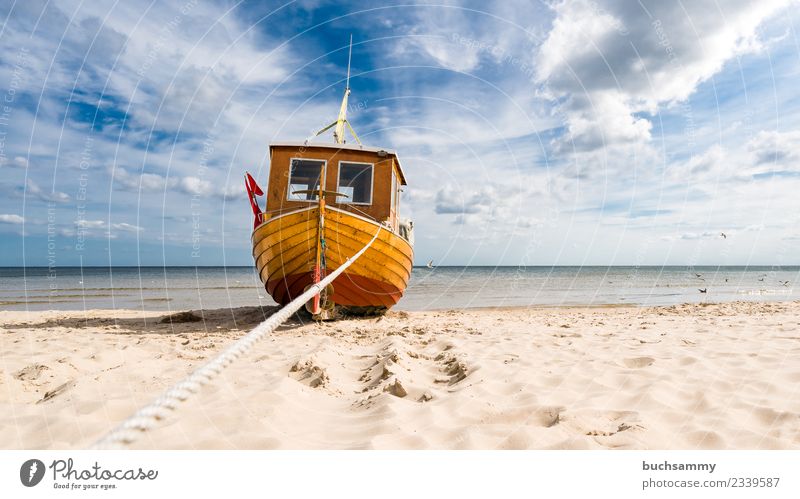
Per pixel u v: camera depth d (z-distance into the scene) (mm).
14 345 5805
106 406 2951
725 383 3598
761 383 3604
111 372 3922
